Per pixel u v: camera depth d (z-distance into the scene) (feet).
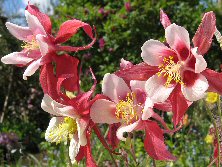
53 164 2.30
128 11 3.95
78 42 4.03
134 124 0.73
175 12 4.02
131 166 1.22
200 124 2.50
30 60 0.85
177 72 0.72
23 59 0.85
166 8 4.01
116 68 3.94
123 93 0.75
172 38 0.72
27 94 5.10
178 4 4.03
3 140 3.18
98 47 4.04
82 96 0.76
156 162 0.94
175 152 2.27
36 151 4.00
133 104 0.75
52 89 0.82
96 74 4.03
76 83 0.79
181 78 0.72
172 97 0.73
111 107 0.75
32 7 0.86
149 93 0.72
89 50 4.03
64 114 0.74
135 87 0.76
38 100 5.02
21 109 5.07
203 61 0.68
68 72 0.82
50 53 0.82
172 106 0.73
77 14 4.18
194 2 4.06
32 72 0.82
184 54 0.73
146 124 0.73
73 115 0.75
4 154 3.18
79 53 4.04
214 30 0.70
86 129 0.75
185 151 2.29
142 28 3.93
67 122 0.78
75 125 0.78
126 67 0.78
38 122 4.99
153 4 3.97
